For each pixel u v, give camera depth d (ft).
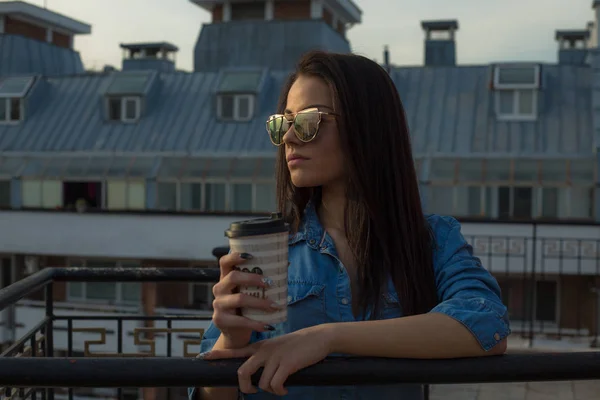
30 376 4.13
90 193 88.28
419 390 5.10
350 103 4.77
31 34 132.87
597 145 77.97
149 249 80.64
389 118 4.90
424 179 79.87
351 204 4.93
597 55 88.69
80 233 82.58
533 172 78.69
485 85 88.99
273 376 3.98
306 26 112.06
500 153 81.00
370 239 4.89
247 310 3.87
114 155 88.94
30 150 91.91
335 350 4.08
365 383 4.11
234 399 4.94
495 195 78.54
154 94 94.43
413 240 4.86
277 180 5.40
